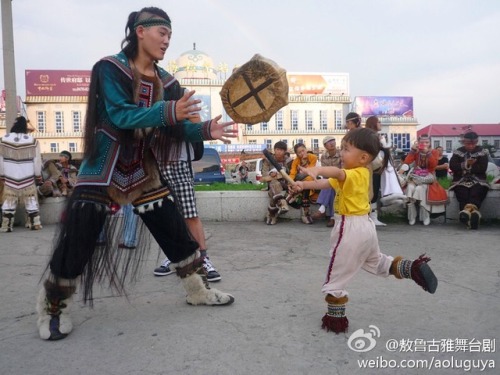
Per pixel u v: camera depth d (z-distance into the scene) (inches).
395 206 300.8
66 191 321.4
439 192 278.4
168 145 118.0
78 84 2267.5
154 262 185.9
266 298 138.7
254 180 796.0
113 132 108.7
